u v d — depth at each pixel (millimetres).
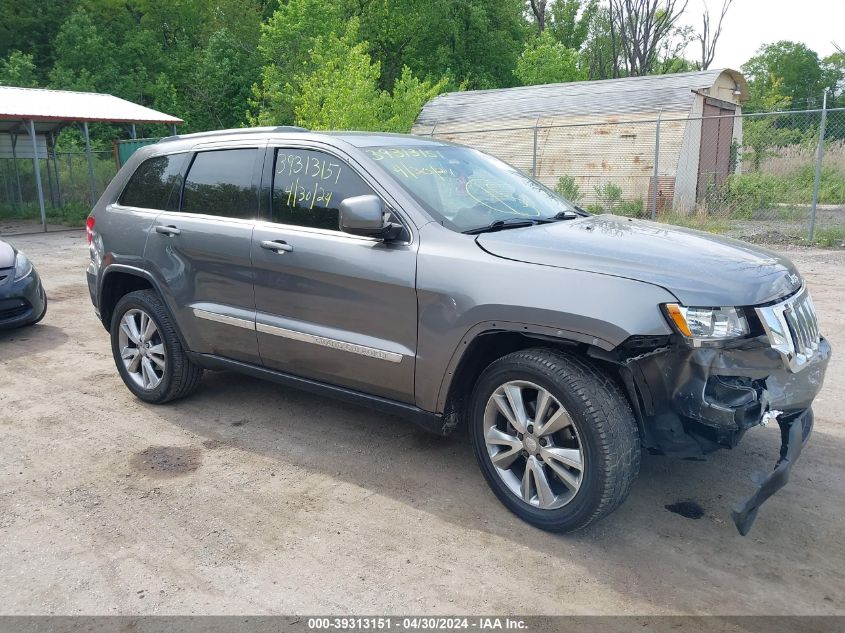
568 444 3176
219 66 31172
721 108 17938
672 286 2941
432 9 31609
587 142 17406
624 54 43969
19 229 18594
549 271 3148
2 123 21375
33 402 5145
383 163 3877
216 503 3609
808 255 10766
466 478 3850
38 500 3666
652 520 3375
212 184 4551
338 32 29266
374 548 3176
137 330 5039
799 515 3400
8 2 33156
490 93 21203
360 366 3781
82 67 31406
